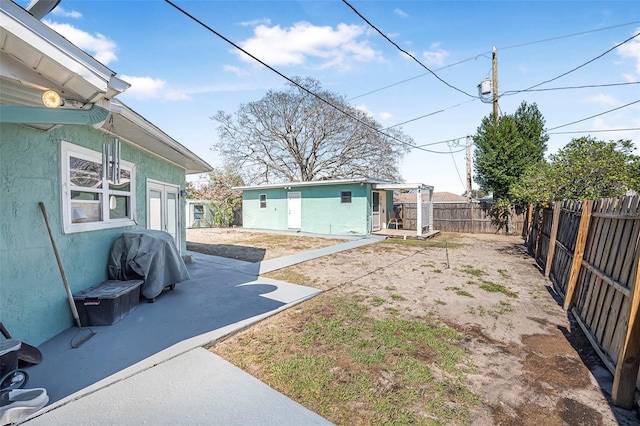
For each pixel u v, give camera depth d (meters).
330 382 2.49
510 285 5.52
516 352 3.04
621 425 2.03
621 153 7.73
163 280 4.64
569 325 3.72
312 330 3.51
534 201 7.94
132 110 3.72
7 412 1.92
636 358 2.17
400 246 10.39
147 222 5.95
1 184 2.64
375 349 3.06
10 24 1.90
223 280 5.78
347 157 22.23
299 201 15.41
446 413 2.14
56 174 3.38
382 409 2.17
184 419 2.01
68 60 2.17
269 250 9.80
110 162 4.16
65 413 2.04
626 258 2.69
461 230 15.19
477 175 14.65
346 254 8.82
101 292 3.65
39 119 2.36
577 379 2.58
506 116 13.59
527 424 2.04
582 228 4.05
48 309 3.17
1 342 2.25
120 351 2.92
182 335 3.28
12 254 2.74
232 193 20.84
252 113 22.12
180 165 7.85
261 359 2.85
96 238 4.16
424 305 4.41
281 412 2.10
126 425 1.95
